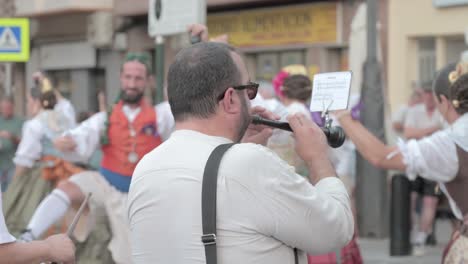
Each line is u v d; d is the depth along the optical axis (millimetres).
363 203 11547
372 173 11477
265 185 2775
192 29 4957
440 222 12977
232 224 2775
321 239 2826
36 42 22797
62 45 21969
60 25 21688
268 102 5562
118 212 6234
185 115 2955
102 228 6238
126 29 20125
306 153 3064
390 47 14742
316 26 16000
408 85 14680
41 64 22656
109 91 20641
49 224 6203
